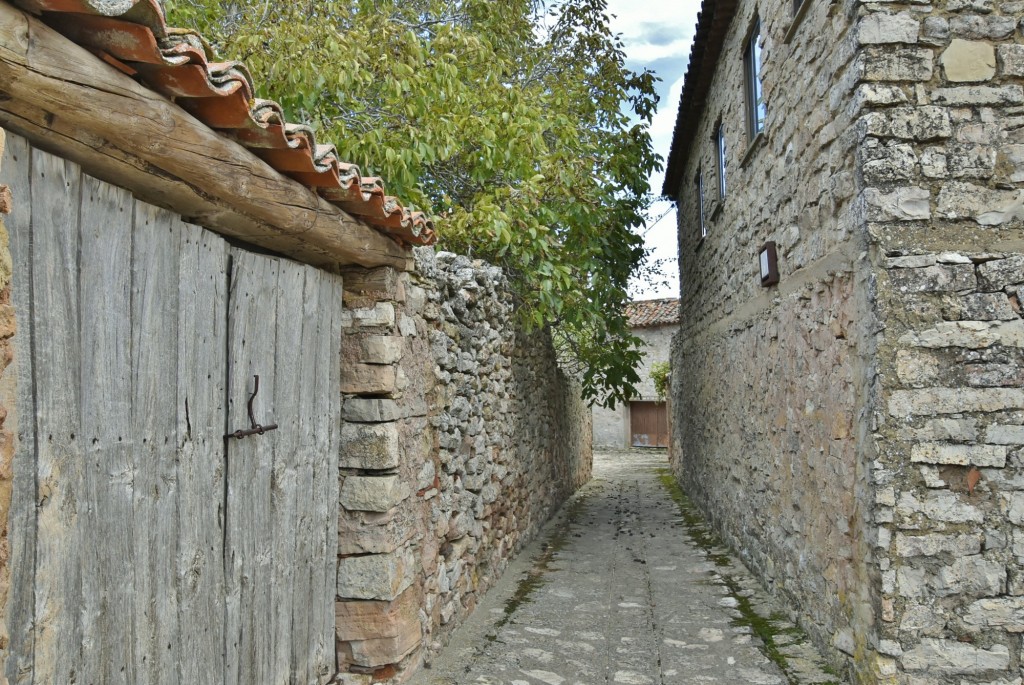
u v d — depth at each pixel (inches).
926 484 125.0
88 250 69.1
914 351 126.1
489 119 234.1
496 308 225.9
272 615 105.5
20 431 60.4
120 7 55.5
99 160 70.1
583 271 315.0
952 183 128.3
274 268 105.9
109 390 72.4
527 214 241.3
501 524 234.1
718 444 309.7
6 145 59.0
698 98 331.6
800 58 170.7
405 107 213.3
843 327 144.2
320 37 193.6
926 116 129.2
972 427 124.6
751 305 233.5
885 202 128.3
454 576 172.4
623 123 366.0
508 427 248.7
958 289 126.3
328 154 99.2
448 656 155.0
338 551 128.8
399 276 137.7
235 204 88.1
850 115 136.3
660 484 536.7
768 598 205.9
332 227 108.1
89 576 69.4
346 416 129.7
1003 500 123.6
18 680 60.4
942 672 122.7
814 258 163.9
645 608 197.9
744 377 247.4
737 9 249.6
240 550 97.2
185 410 85.4
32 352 62.0
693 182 379.2
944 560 124.0
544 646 165.2
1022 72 128.9
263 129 80.1
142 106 66.4
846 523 142.6
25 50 53.9
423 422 150.8
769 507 211.3
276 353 106.7
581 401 531.8
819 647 160.9
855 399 137.3
